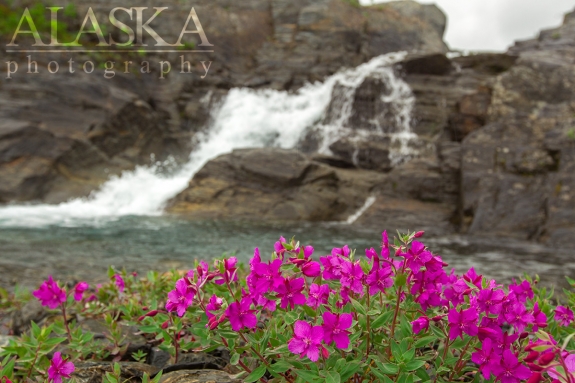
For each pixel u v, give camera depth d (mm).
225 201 14695
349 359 2172
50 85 17672
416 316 2271
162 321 2904
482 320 2061
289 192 14688
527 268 8305
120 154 18812
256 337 2189
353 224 13516
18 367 2779
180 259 8266
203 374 2432
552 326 2475
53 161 16219
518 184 13039
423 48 30656
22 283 6355
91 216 13602
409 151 17234
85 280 6543
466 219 13008
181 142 21734
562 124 13711
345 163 16891
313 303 2154
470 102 16516
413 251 2115
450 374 2205
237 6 27516
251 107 22609
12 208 14273
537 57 16688
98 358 3107
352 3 29500
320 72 25219
